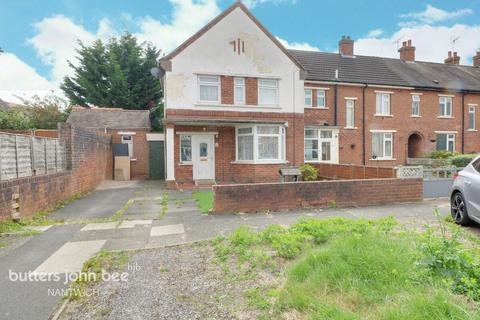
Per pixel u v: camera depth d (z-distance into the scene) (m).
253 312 3.26
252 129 15.21
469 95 23.53
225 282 4.05
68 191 11.03
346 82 20.31
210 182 15.37
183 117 15.12
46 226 7.34
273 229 5.95
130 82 33.09
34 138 8.80
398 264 3.64
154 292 3.88
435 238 4.44
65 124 11.28
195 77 15.27
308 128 18.94
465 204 6.79
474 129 23.70
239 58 15.88
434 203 10.13
